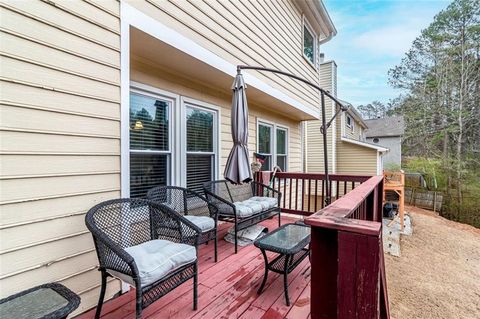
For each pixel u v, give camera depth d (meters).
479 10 15.24
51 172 1.76
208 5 3.27
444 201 13.55
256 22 4.39
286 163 7.36
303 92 6.44
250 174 2.98
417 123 18.64
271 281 2.44
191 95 3.88
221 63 3.51
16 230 1.59
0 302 1.30
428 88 17.98
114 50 2.16
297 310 1.98
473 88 15.81
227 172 2.95
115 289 2.14
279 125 6.86
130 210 2.22
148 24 2.46
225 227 4.30
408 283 4.77
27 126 1.65
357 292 0.99
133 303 2.04
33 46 1.68
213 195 3.29
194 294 1.97
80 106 1.92
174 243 2.02
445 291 4.58
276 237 2.45
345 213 1.22
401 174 8.34
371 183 2.54
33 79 1.68
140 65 3.11
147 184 3.23
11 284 1.56
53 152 1.77
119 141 2.19
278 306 2.03
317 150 12.02
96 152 2.02
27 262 1.63
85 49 1.96
